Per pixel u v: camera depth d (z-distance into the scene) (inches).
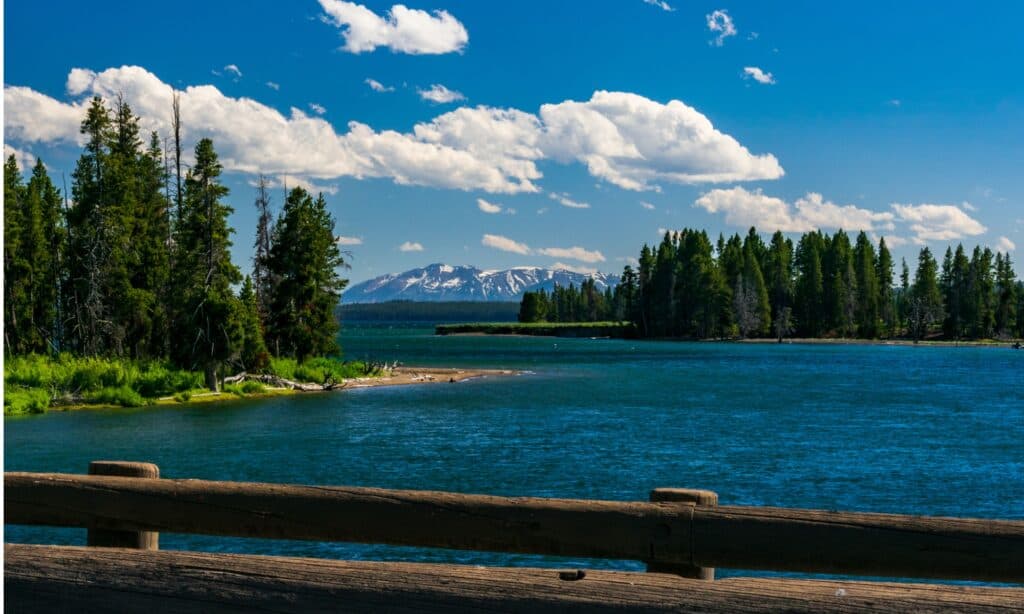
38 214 2418.8
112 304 2333.9
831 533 89.7
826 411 1592.0
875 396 1955.0
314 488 102.4
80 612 80.0
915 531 88.7
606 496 750.5
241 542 548.1
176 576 79.0
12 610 80.4
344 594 76.4
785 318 6476.4
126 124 2667.3
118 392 1600.6
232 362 1972.2
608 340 7022.6
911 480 836.6
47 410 1489.9
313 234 2368.4
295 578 77.3
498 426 1314.0
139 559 80.6
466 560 494.3
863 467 916.6
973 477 858.1
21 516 106.6
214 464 920.9
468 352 4608.8
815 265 6717.5
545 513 96.2
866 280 6688.0
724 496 754.8
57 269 2461.9
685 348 5349.4
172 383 1766.7
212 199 2130.9
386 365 2866.6
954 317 6540.4
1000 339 6358.3
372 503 99.9
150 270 2416.3
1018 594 69.5
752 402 1782.7
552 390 2096.5
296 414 1476.4
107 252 2320.4
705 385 2292.1
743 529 91.7
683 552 92.8
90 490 105.7
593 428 1286.9
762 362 3646.7
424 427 1286.9
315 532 101.2
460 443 1103.6
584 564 478.0
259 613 77.3
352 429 1255.5
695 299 6673.2
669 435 1204.5
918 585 72.0
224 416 1429.6
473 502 98.3
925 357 4254.4
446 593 75.0
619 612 72.5
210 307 1806.1
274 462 936.3
